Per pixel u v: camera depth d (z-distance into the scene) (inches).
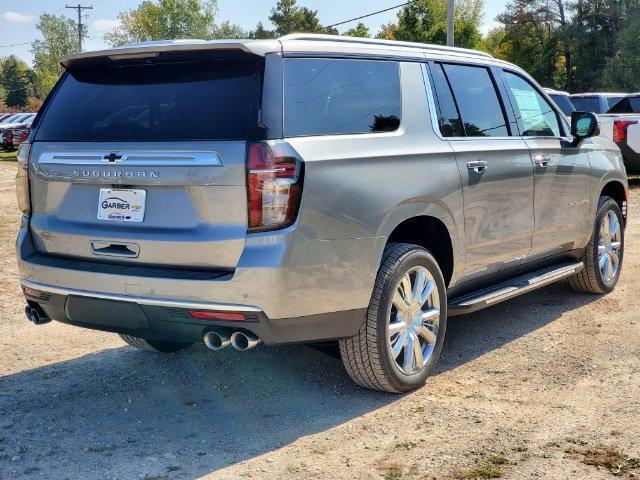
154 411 164.1
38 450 144.6
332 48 160.7
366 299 156.5
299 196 141.9
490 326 227.1
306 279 144.2
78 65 165.2
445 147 178.9
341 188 149.4
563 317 235.6
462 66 197.5
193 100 148.4
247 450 143.8
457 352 203.2
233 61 148.3
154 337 152.3
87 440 149.3
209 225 142.6
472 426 153.1
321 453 141.8
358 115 160.6
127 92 156.4
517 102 214.1
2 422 158.2
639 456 137.3
